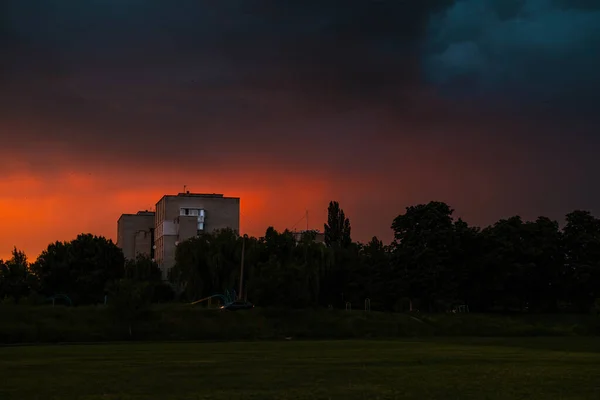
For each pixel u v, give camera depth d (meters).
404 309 122.12
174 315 97.38
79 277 129.50
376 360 52.59
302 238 128.62
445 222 125.56
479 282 128.00
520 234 131.00
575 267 128.25
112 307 93.19
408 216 129.00
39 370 44.91
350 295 130.00
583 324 109.69
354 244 142.62
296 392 33.94
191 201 174.62
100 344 79.19
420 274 121.81
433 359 53.38
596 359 54.09
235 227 176.38
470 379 39.38
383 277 128.50
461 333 104.12
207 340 89.81
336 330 99.38
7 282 121.62
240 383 37.53
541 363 49.78
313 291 120.06
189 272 119.50
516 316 120.38
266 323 99.19
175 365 48.19
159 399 31.86
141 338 90.12
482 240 127.50
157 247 180.75
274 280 105.00
